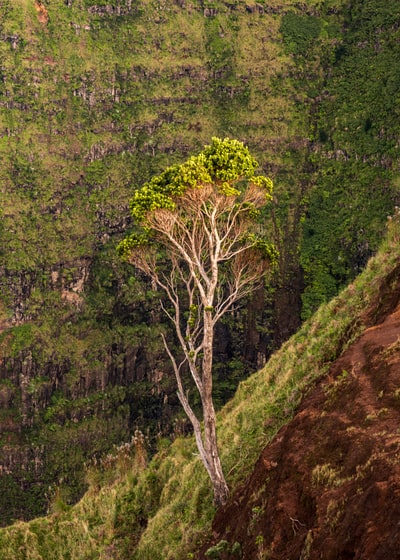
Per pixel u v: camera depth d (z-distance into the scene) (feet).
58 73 595.88
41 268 556.51
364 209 589.32
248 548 86.58
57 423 519.19
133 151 609.83
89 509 163.53
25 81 581.94
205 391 118.52
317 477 80.18
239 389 170.50
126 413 530.27
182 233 123.54
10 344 529.45
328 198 603.26
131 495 158.81
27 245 557.33
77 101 600.39
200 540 115.24
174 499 145.48
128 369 539.70
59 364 531.91
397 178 584.40
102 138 600.39
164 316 550.36
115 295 557.33
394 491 68.49
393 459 72.28
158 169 607.37
